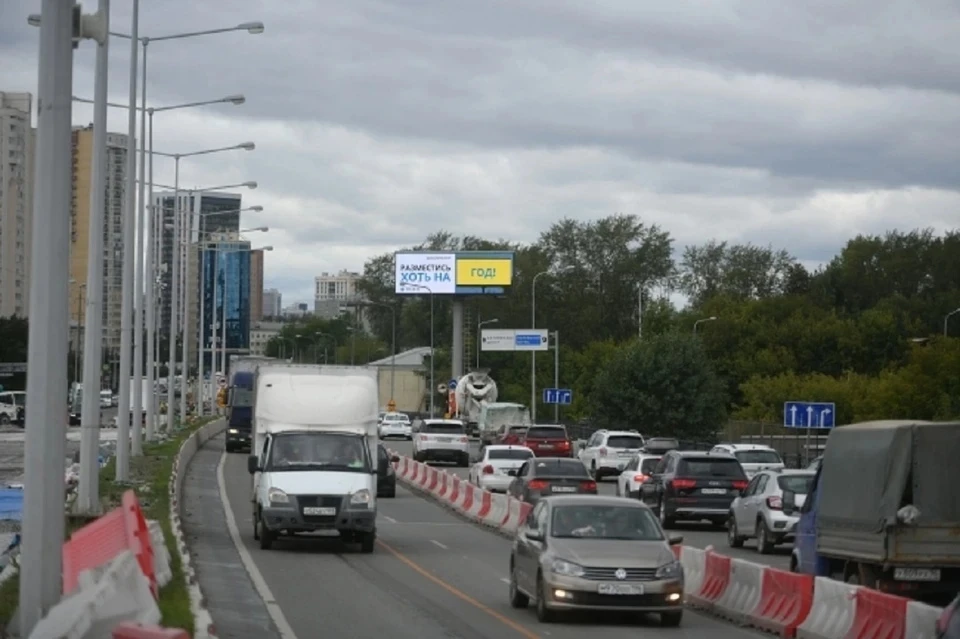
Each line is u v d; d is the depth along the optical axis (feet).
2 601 63.72
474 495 163.53
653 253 539.70
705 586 84.94
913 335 412.16
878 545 73.72
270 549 112.88
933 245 483.10
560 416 437.17
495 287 438.81
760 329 421.18
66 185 52.34
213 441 321.73
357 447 116.06
